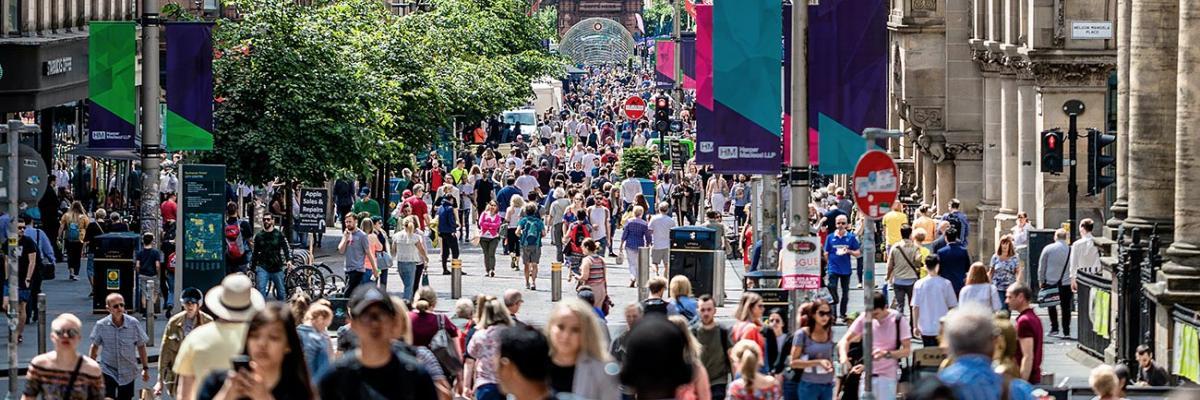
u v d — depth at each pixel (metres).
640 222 70.69
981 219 76.81
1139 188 49.97
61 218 75.75
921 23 80.12
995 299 43.91
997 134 76.38
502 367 19.42
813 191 84.06
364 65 80.31
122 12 91.25
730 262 81.19
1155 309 46.31
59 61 73.94
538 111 184.38
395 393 20.44
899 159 87.50
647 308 38.94
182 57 52.00
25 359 49.84
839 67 43.69
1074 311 60.19
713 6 44.06
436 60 112.31
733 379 34.69
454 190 88.81
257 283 59.62
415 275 64.94
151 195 53.62
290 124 72.94
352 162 74.38
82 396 30.34
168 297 58.91
